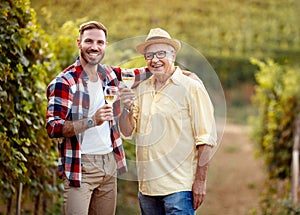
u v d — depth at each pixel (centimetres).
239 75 2822
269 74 1084
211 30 2670
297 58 2678
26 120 577
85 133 484
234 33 2783
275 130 1034
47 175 657
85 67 488
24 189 644
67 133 473
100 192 504
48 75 680
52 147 675
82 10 1352
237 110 2669
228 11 2719
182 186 498
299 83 1027
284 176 1007
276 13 2827
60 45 768
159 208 517
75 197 486
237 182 1414
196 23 2578
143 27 2005
